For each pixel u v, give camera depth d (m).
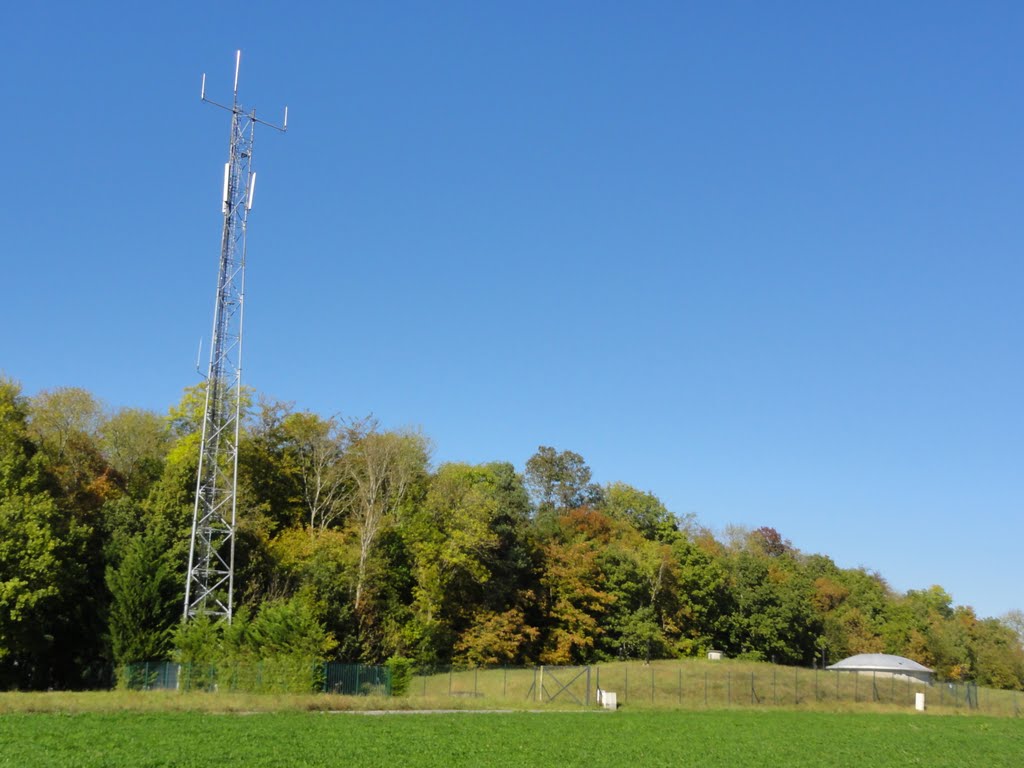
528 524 97.62
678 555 102.62
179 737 34.91
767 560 128.62
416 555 79.75
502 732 43.12
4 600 53.62
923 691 83.12
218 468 64.69
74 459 77.00
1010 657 130.88
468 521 80.12
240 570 67.00
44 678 62.94
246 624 57.19
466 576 83.38
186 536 67.06
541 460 129.50
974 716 70.56
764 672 81.62
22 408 68.50
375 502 80.69
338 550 73.69
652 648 95.06
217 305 60.38
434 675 72.25
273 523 78.19
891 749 44.72
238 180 61.50
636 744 41.38
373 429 87.69
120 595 59.50
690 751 39.97
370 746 35.31
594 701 65.25
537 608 90.38
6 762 27.94
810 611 109.56
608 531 113.00
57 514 62.34
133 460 85.38
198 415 83.06
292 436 86.81
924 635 120.94
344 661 64.62
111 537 66.06
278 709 47.12
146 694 48.41
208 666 52.94
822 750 42.94
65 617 62.12
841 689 79.94
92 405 81.38
